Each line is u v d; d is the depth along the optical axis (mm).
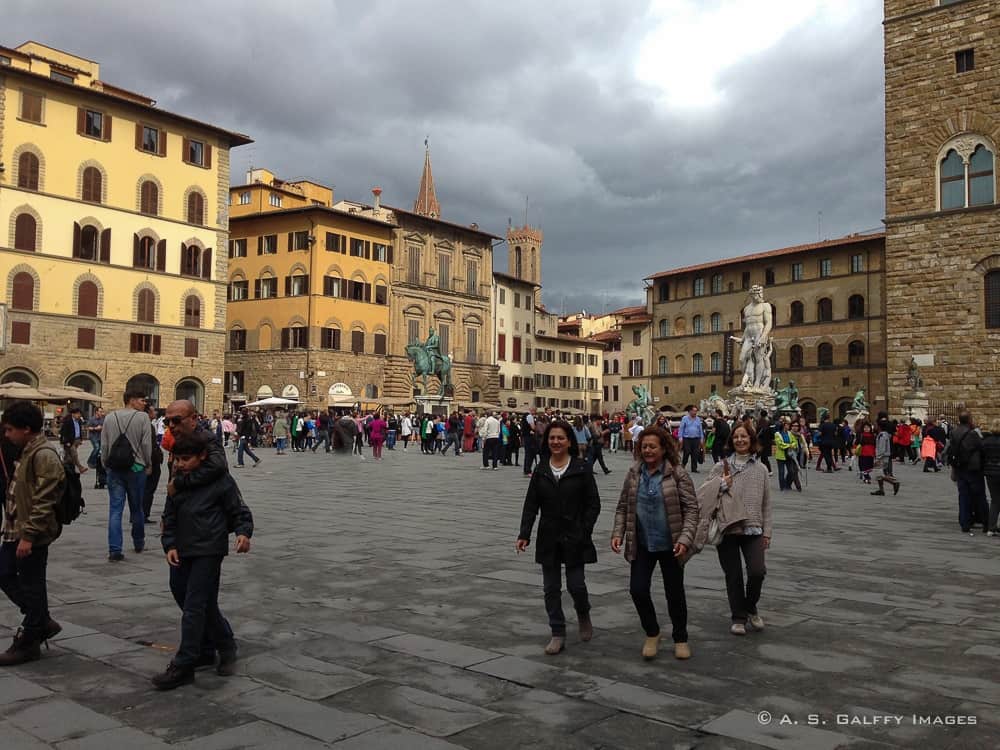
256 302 74812
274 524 15383
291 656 7141
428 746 5211
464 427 46250
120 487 11875
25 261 52844
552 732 5438
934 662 7023
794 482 23359
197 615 6434
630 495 7270
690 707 5906
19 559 6875
